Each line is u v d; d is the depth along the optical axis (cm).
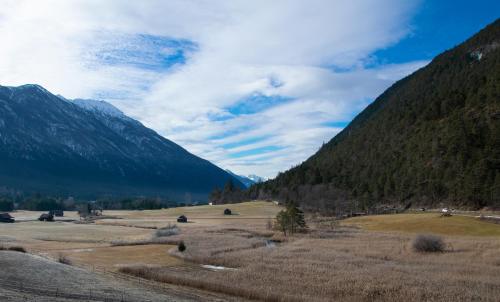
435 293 3834
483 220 10006
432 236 6606
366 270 4931
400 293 3884
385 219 11969
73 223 14662
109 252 6994
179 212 19275
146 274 4788
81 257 6344
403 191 17675
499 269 5022
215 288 4066
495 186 13625
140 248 7494
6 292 2814
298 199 19575
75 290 3250
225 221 14488
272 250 6844
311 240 8300
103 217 17650
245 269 5128
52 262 4625
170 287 4056
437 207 15525
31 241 8712
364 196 17525
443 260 5700
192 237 8825
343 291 4003
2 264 3950
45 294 2955
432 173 17225
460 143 17450
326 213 16138
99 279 3997
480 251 6328
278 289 4088
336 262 5572
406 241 7731
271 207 19700
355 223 12000
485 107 19738
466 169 15750
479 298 3716
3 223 14288
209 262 5825
